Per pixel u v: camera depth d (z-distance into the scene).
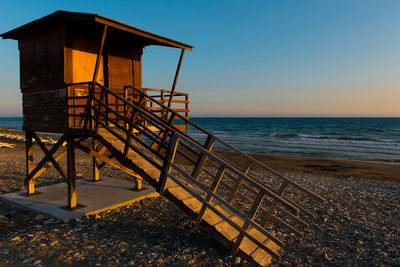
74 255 4.63
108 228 5.94
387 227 6.95
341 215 7.88
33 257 4.51
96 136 6.06
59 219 6.22
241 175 4.61
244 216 4.66
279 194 5.71
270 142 41.22
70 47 6.41
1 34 7.46
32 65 7.29
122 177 11.77
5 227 5.74
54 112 6.75
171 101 8.20
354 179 14.62
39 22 6.37
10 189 9.18
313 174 16.34
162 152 21.78
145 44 8.62
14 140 28.38
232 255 4.86
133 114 5.51
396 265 4.93
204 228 5.04
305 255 5.25
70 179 6.70
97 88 7.46
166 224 6.35
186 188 5.06
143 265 4.43
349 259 5.14
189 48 7.76
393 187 12.31
